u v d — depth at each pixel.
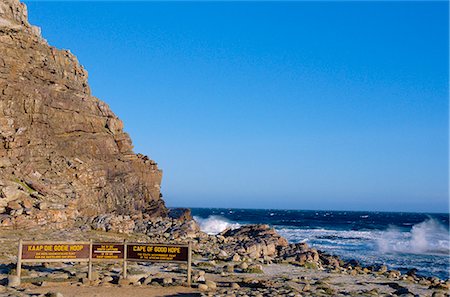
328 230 103.69
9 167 41.78
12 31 49.75
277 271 26.02
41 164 46.00
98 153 54.12
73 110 53.50
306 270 27.55
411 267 43.66
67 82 56.19
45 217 36.72
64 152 50.09
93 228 38.97
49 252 18.02
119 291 16.75
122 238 35.56
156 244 18.62
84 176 48.12
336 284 21.97
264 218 169.75
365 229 110.19
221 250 33.84
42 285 17.20
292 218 175.25
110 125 58.53
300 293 17.95
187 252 18.61
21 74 49.12
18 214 35.34
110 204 51.66
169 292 16.97
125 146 59.53
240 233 48.88
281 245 41.97
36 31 57.25
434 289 22.36
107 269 21.73
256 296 16.70
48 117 50.06
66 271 20.45
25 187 40.16
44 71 52.66
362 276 26.52
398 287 21.95
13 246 27.19
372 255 53.69
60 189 43.81
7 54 48.22
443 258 51.53
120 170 56.06
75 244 18.30
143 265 24.42
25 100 47.06
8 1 51.84
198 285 18.23
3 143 43.16
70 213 39.84
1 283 17.25
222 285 19.23
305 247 41.47
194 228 43.72
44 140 48.50
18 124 45.56
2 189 36.94
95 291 16.55
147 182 61.22
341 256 52.09
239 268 25.72
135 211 56.06
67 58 58.69
